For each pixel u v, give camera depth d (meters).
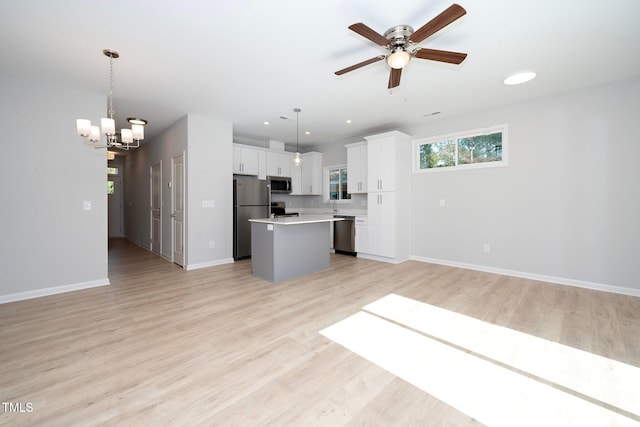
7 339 2.20
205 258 4.66
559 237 3.66
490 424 1.37
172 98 3.76
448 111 4.35
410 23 2.19
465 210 4.51
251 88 3.43
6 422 1.37
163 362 1.89
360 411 1.46
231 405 1.50
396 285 3.61
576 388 1.63
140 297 3.17
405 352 2.02
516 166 3.98
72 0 1.88
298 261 4.06
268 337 2.24
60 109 3.32
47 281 3.26
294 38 2.39
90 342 2.15
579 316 2.61
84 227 3.49
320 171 6.81
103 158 3.62
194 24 2.18
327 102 3.95
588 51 2.61
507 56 2.70
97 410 1.46
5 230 3.02
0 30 2.22
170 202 5.10
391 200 4.89
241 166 5.64
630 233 3.21
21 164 3.10
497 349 2.06
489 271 4.27
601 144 3.36
